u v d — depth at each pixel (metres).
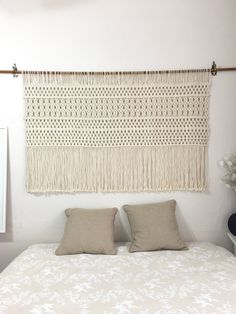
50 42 2.33
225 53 2.36
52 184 2.40
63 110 2.34
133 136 2.37
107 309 1.35
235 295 1.45
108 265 1.89
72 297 1.47
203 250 2.14
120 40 2.34
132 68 2.35
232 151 2.41
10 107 2.36
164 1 2.32
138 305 1.38
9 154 2.40
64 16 2.32
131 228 2.28
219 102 2.38
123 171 2.40
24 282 1.65
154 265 1.88
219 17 2.34
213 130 2.40
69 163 2.38
